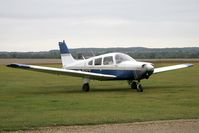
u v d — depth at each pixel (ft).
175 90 63.77
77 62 74.18
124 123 32.19
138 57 496.64
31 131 29.50
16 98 54.24
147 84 78.95
